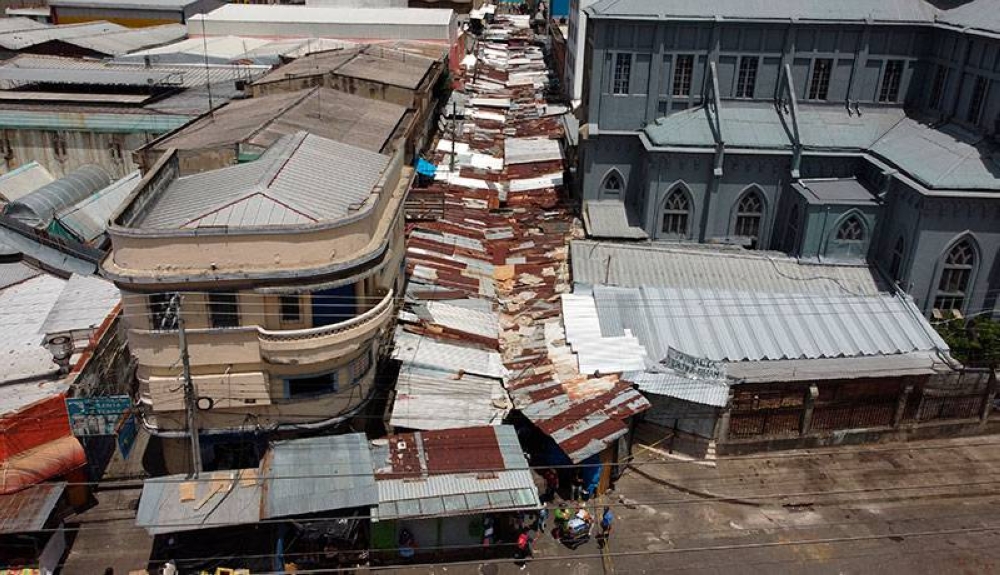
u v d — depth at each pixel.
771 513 32.03
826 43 44.97
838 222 41.97
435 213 49.91
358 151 37.56
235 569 27.73
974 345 37.66
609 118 47.44
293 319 29.11
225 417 30.06
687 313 38.16
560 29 99.88
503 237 48.16
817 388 34.41
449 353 35.50
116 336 34.44
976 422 36.41
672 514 31.89
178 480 27.95
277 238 27.39
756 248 46.69
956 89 42.50
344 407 31.12
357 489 27.89
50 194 46.75
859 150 44.19
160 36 79.50
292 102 47.53
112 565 28.50
